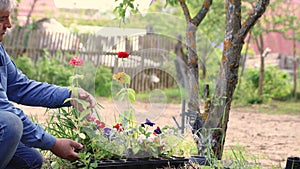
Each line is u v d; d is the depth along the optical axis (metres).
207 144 3.15
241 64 12.95
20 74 2.81
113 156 2.85
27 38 12.22
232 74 3.31
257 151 4.81
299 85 13.91
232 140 5.55
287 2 12.55
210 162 2.95
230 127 6.86
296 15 12.90
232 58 3.30
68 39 12.25
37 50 12.15
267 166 3.88
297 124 7.49
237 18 3.31
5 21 2.29
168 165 2.87
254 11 3.26
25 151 2.60
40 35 12.20
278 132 6.48
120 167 2.73
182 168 2.89
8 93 2.75
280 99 12.42
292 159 2.94
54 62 11.38
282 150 4.98
